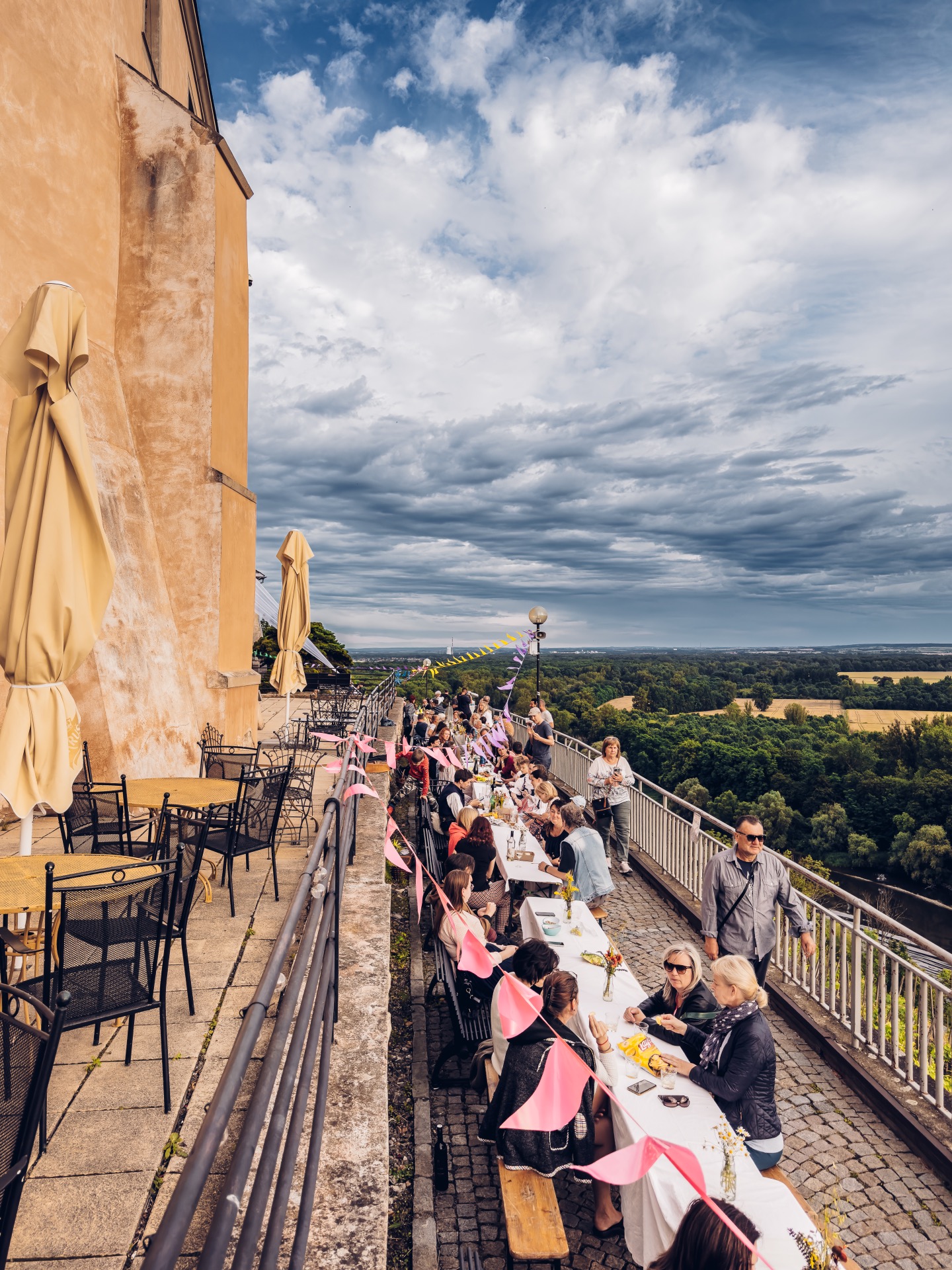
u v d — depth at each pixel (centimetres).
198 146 1086
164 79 1315
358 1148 303
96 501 454
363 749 567
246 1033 163
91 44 1002
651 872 984
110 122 1050
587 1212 411
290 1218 266
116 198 1063
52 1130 285
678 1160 215
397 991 644
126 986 308
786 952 673
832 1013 598
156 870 364
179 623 1059
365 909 556
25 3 872
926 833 5597
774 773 6681
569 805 793
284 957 209
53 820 746
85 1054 341
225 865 553
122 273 1072
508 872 770
